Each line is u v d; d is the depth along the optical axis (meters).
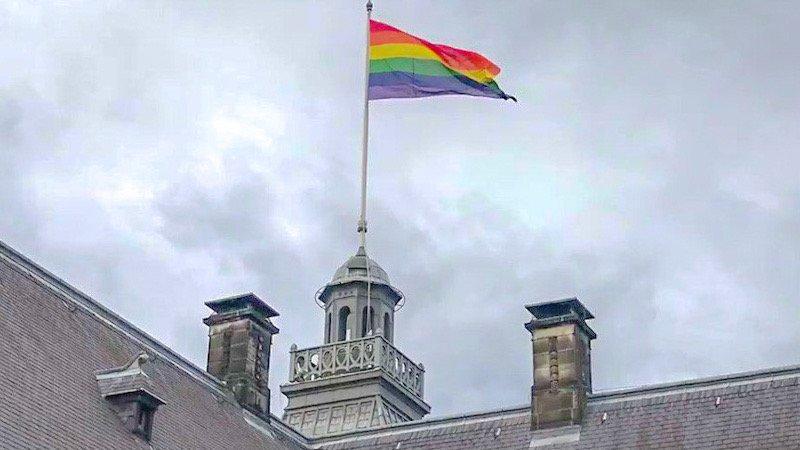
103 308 36.94
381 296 53.88
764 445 37.44
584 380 41.44
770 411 38.44
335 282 53.88
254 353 42.50
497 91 52.69
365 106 54.22
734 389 39.62
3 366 30.67
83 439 31.08
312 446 43.69
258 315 43.03
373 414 49.28
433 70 52.91
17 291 33.62
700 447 38.16
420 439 42.56
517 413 41.97
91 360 34.47
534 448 40.38
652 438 39.06
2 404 29.42
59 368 32.75
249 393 41.72
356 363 50.56
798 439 37.19
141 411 33.62
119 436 32.59
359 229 55.38
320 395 50.62
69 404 31.81
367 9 53.84
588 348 42.44
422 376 52.66
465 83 52.81
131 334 37.78
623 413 40.28
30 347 32.34
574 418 40.41
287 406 50.94
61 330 34.25
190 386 39.00
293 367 51.50
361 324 53.12
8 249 34.34
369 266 54.31
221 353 42.38
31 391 30.88
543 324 41.91
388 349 51.00
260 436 40.81
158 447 33.94
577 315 41.84
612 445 39.31
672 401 40.06
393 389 50.66
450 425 42.62
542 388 41.19
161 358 38.53
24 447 28.78
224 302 43.03
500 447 41.00
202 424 37.62
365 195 55.50
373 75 53.44
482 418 42.38
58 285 35.66
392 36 53.38
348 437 43.66
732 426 38.44
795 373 39.34
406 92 53.12
